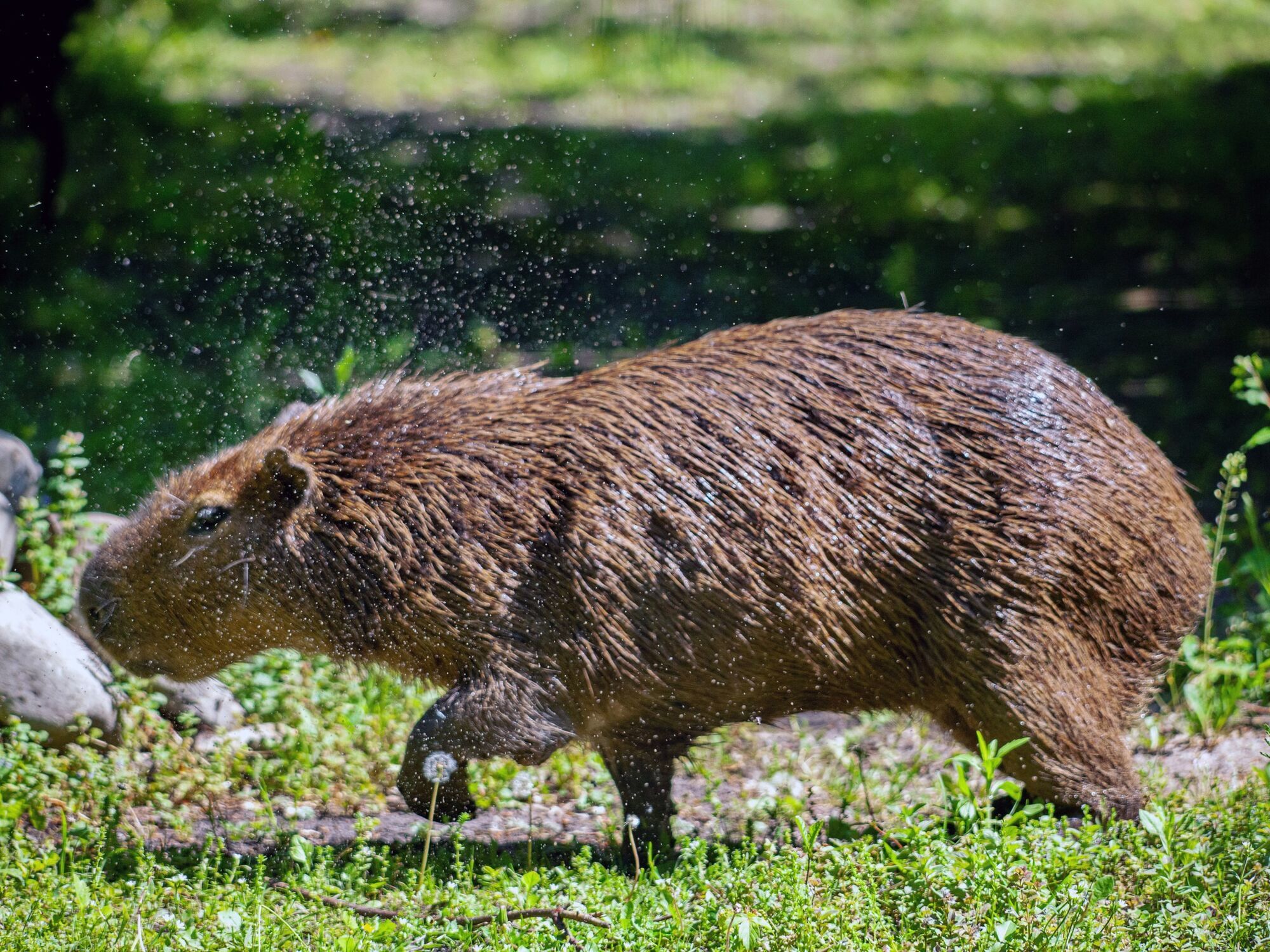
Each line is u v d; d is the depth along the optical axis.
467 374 10.02
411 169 29.03
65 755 10.38
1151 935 7.98
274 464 9.05
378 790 10.88
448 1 46.00
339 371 12.98
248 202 24.92
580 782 11.13
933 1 53.59
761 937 7.79
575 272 24.64
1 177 22.14
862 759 11.38
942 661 9.23
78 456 15.80
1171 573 9.52
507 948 7.75
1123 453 9.50
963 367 9.45
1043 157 34.16
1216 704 12.10
